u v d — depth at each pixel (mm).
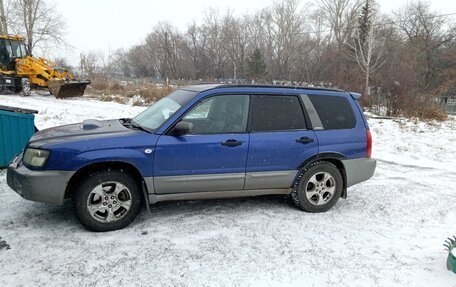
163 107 5031
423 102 17859
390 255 4020
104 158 4141
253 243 4172
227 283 3393
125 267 3586
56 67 23094
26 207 4891
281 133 4848
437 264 3852
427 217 5203
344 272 3648
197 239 4215
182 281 3396
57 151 4062
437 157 9625
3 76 20828
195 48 67812
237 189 4789
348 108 5297
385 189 6438
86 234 4215
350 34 41750
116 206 4316
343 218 5020
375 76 20281
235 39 62656
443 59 37688
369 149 5316
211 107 4703
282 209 5211
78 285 3277
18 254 3727
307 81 33000
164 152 4352
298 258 3881
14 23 37906
